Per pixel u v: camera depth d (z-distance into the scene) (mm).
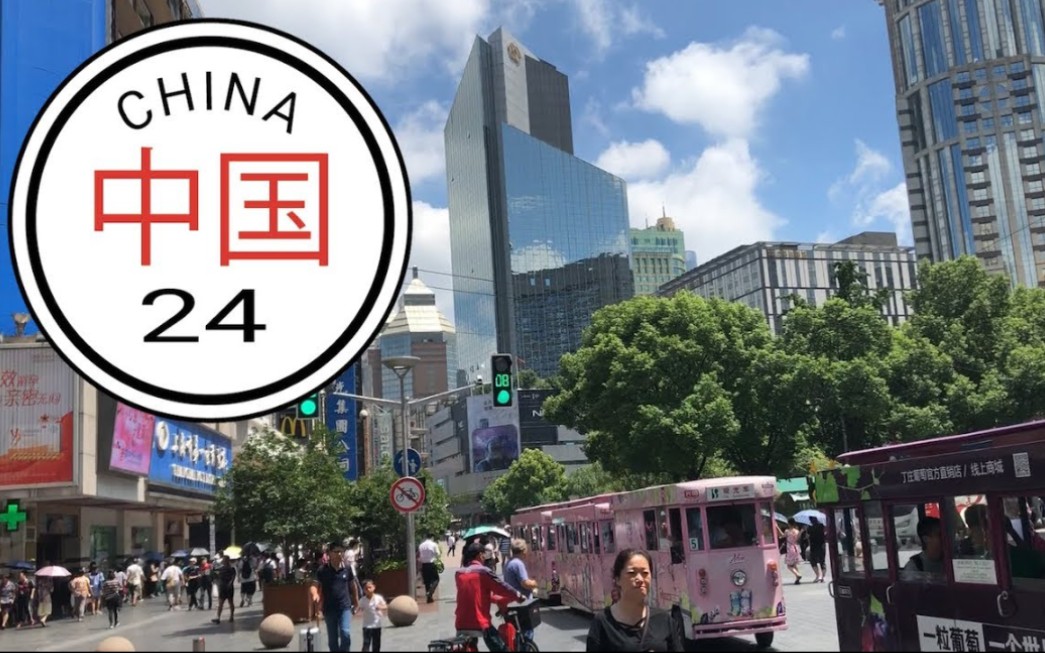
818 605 19594
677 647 5148
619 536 18344
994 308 47281
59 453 23750
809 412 41906
